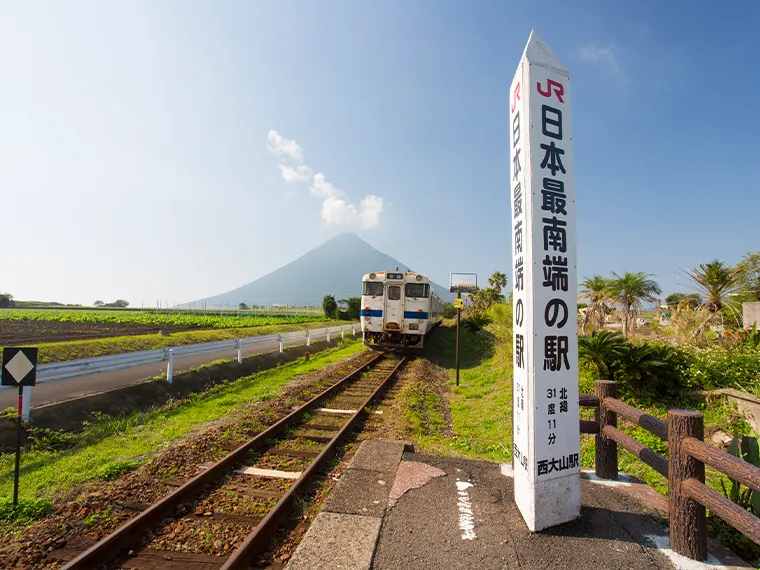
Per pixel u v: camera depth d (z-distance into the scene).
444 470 4.31
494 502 3.62
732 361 7.53
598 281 14.77
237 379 11.54
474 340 22.66
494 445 6.48
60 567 3.42
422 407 9.04
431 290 19.27
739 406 6.09
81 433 6.76
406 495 3.75
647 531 3.15
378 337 17.73
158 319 36.88
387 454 4.74
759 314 9.94
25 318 36.44
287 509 4.28
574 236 3.40
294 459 5.92
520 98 3.46
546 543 2.99
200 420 7.74
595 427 4.14
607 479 4.08
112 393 8.09
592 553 2.87
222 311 65.25
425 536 3.10
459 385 11.98
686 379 7.25
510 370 11.77
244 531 3.97
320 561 2.82
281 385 11.20
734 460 2.42
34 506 4.29
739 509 2.39
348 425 7.16
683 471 2.86
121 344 15.06
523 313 3.35
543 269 3.24
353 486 3.93
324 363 15.40
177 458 5.66
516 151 3.58
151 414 8.02
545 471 3.18
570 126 3.48
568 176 3.42
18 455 4.41
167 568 3.43
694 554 2.79
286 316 50.78
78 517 4.16
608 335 7.96
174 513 4.29
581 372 8.41
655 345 8.24
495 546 2.97
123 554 3.61
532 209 3.24
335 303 49.09
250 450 6.06
